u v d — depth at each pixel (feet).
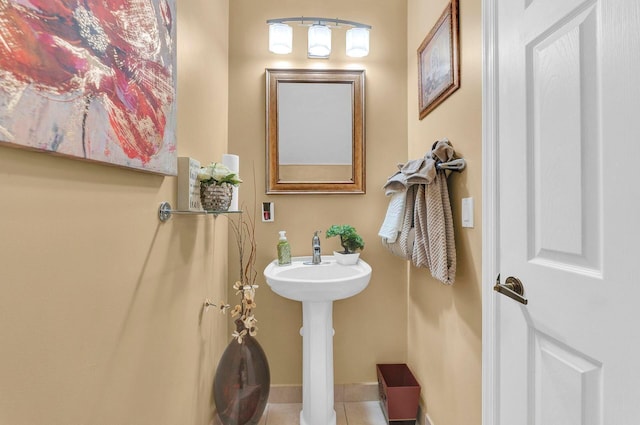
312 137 6.23
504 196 3.03
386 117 6.31
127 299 2.62
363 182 6.24
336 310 6.23
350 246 5.91
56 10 1.76
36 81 1.63
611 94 1.94
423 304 5.38
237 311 4.98
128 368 2.64
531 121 2.66
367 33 5.94
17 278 1.66
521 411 2.77
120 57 2.36
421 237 4.44
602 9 2.01
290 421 5.56
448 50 4.32
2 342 1.58
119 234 2.51
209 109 4.88
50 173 1.84
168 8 3.16
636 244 1.79
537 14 2.57
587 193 2.12
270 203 6.15
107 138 2.19
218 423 5.03
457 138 4.10
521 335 2.77
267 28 6.19
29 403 1.73
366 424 5.46
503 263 3.04
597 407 2.04
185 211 3.38
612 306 1.93
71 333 2.02
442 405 4.58
